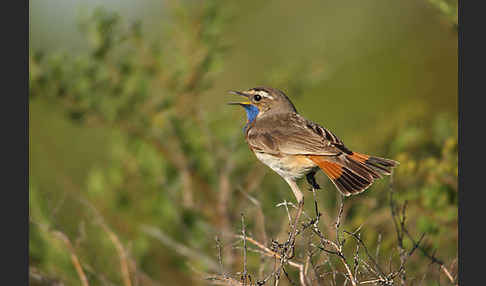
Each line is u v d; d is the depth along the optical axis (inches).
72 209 469.1
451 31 489.7
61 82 507.8
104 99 519.2
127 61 520.4
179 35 536.4
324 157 405.4
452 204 456.8
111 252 464.8
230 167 539.5
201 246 536.4
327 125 690.8
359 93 740.0
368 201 452.8
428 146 516.4
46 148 639.8
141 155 555.8
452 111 719.7
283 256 332.5
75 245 430.6
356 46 770.2
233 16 560.1
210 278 340.8
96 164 617.6
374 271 314.5
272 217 488.7
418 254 388.8
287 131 430.6
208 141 534.9
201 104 548.1
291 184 431.2
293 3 791.1
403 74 760.3
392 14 792.9
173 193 553.3
